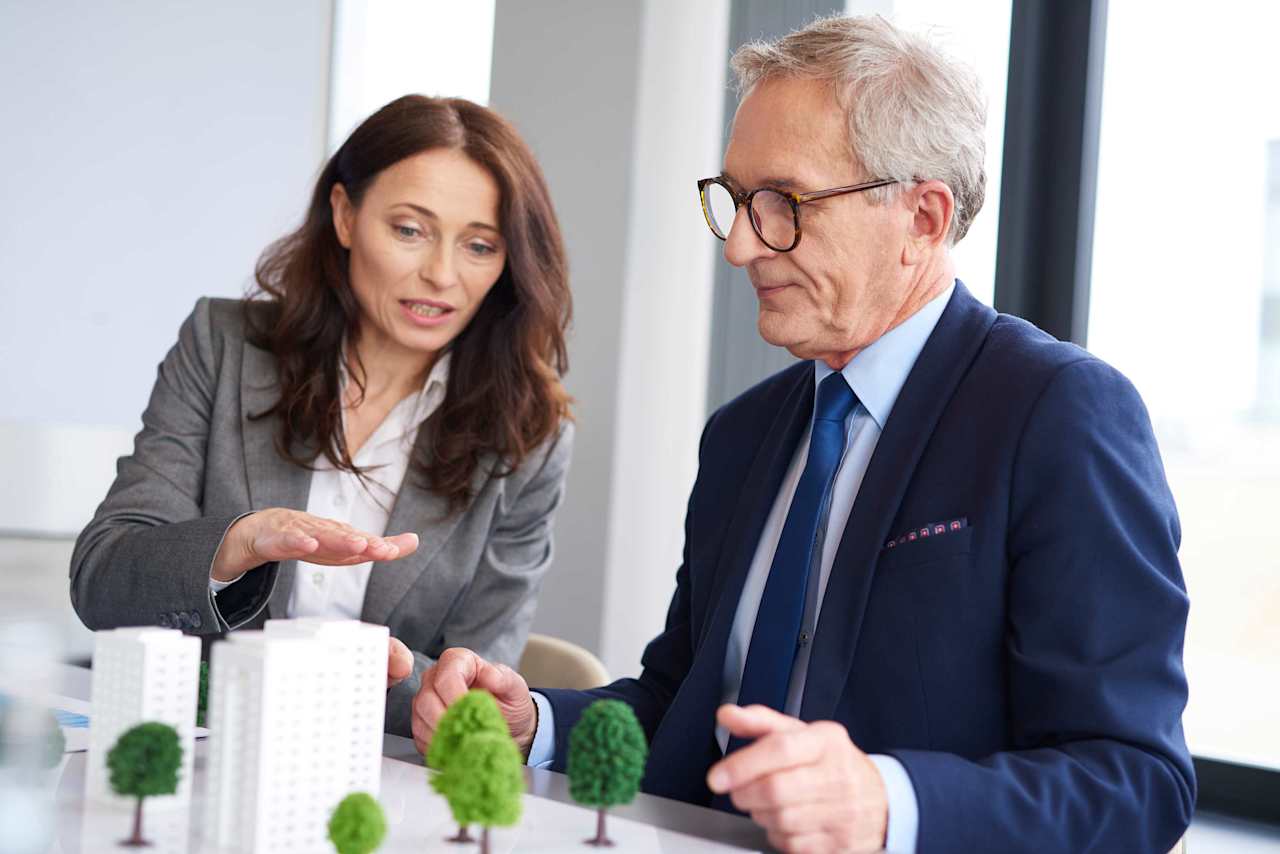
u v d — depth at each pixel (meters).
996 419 1.20
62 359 3.33
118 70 3.39
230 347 1.92
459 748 0.87
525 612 1.96
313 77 3.80
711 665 1.33
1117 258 2.62
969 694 1.16
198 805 0.93
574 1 3.26
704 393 3.07
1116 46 2.63
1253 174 2.46
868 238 1.27
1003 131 2.67
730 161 1.33
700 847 0.89
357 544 1.40
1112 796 1.00
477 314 1.92
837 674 1.20
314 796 0.84
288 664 0.83
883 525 1.22
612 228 3.16
